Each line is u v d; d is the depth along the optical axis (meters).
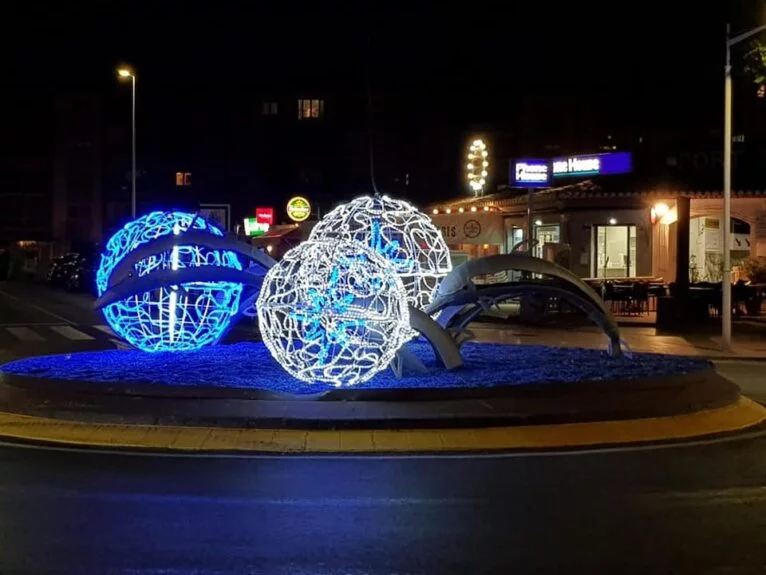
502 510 7.80
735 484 8.71
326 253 12.16
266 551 6.69
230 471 9.21
